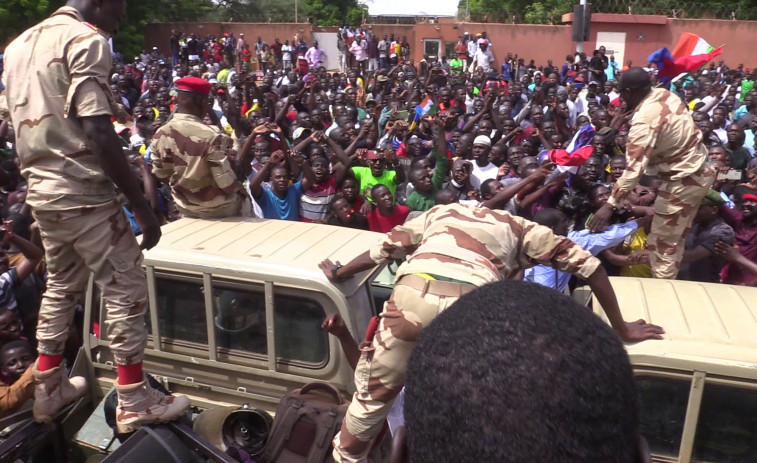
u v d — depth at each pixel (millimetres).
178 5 31297
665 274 4559
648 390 2633
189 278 3307
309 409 2928
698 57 5227
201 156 3889
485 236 2592
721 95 14453
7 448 2557
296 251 3396
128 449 2383
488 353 892
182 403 2572
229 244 3490
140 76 18688
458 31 27906
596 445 855
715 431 2592
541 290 1009
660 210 4516
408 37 29000
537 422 848
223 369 3365
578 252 2652
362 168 6969
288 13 34969
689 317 2836
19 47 2326
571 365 874
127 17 27594
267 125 6168
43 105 2264
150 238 2486
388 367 2500
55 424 2783
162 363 3488
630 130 4344
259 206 5887
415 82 15570
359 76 19234
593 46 25859
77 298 2654
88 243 2381
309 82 11977
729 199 6520
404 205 6715
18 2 23438
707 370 2516
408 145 8367
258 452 2941
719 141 9008
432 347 946
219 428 3102
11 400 3150
